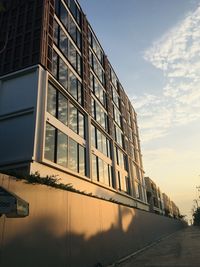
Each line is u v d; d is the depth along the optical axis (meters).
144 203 43.59
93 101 28.94
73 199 12.57
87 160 23.47
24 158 15.76
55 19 22.09
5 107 17.91
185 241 30.62
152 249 23.97
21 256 8.23
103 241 15.31
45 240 9.63
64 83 21.53
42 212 9.86
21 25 20.34
